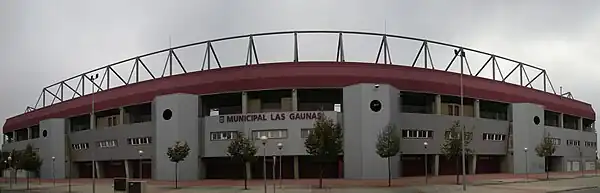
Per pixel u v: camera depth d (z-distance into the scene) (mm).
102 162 76250
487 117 75062
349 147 54750
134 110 73438
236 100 65000
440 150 62156
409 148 60250
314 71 59938
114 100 73812
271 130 57656
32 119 94062
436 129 63156
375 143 53500
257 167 61156
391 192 37188
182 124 59312
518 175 64812
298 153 56406
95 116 80000
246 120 58469
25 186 56625
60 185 56688
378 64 62438
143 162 70000
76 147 81125
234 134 59031
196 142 60062
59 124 82438
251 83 60469
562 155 82688
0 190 49062
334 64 60969
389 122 54000
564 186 42969
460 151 47062
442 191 37938
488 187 41812
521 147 72188
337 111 57094
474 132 68125
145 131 67000
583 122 99062
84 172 82188
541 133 73938
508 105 74562
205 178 61625
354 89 55188
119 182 34688
